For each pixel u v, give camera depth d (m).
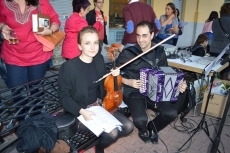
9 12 1.84
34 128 1.38
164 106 2.24
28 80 2.19
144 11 2.99
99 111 1.75
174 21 4.48
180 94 2.32
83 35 1.68
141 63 2.26
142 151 2.28
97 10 4.05
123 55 2.28
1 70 2.51
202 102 3.02
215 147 1.87
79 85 1.73
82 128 1.79
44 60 2.18
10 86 2.14
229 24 3.43
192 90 2.46
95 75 1.86
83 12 2.94
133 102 2.29
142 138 2.40
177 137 2.54
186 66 2.98
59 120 1.54
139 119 2.15
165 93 2.03
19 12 1.87
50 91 1.96
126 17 2.90
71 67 1.70
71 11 5.46
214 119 2.97
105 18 4.50
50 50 2.11
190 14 9.42
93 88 1.87
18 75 2.09
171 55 3.32
